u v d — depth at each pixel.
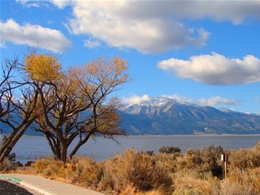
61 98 30.47
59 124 28.98
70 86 30.44
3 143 31.38
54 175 17.83
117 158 15.27
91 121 30.66
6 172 23.19
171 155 24.41
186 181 14.38
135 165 12.75
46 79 27.73
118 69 31.14
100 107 31.95
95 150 66.12
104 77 31.05
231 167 17.09
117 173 12.90
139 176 12.48
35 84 28.02
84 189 12.95
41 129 32.38
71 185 14.09
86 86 30.97
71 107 32.00
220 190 9.79
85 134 34.50
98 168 14.63
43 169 21.11
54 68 27.95
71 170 16.44
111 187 13.07
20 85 29.39
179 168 20.05
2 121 29.69
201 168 18.84
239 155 17.98
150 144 96.31
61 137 29.14
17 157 46.97
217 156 19.62
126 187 12.38
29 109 31.00
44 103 30.33
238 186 9.74
